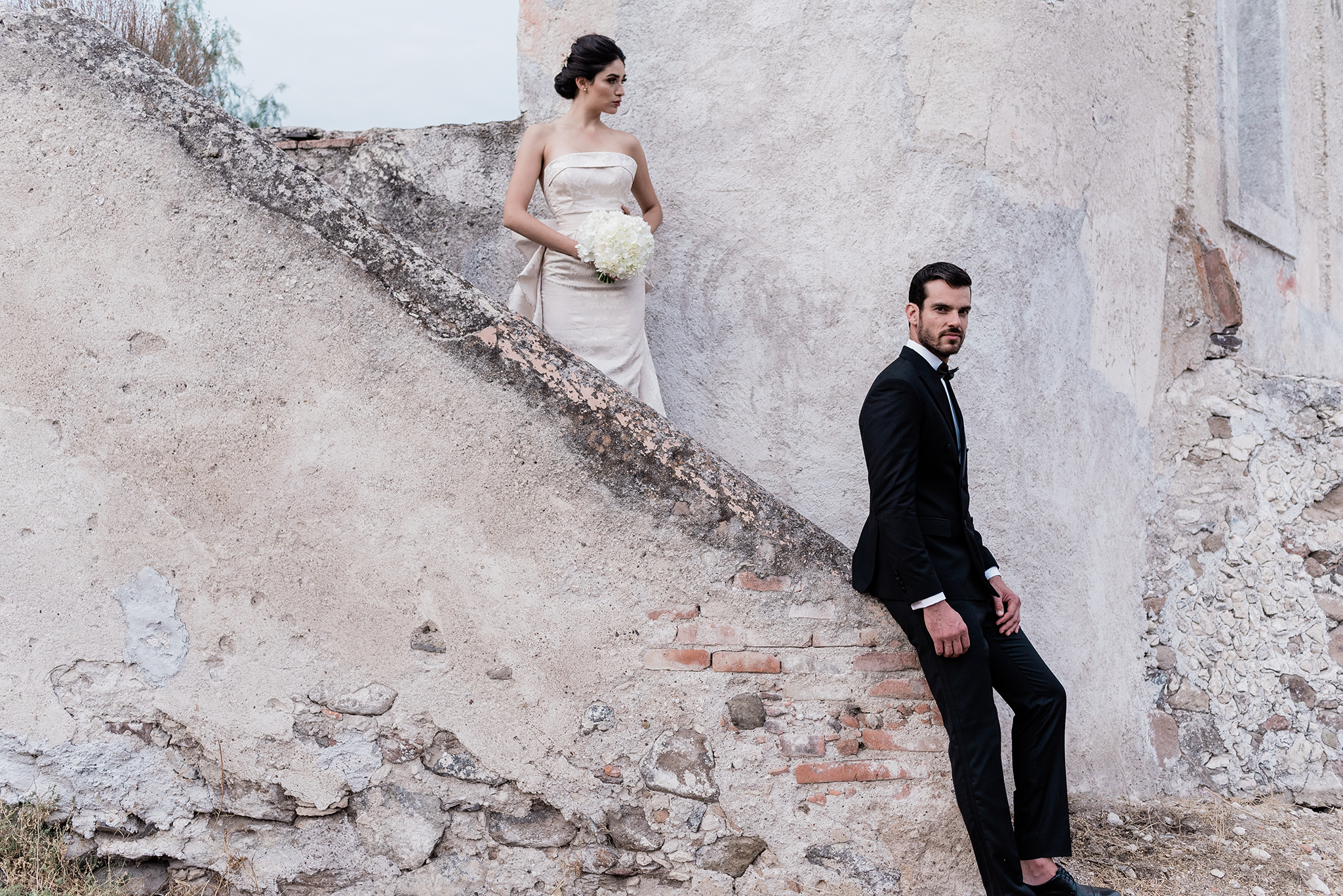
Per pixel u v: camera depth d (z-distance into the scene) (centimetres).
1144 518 484
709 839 284
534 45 414
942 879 288
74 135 281
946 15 384
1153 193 498
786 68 395
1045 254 407
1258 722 452
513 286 415
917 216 384
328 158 439
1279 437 503
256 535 283
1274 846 375
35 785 284
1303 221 704
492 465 282
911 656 289
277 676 283
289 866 284
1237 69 630
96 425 283
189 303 282
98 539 283
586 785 283
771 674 285
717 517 283
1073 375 424
